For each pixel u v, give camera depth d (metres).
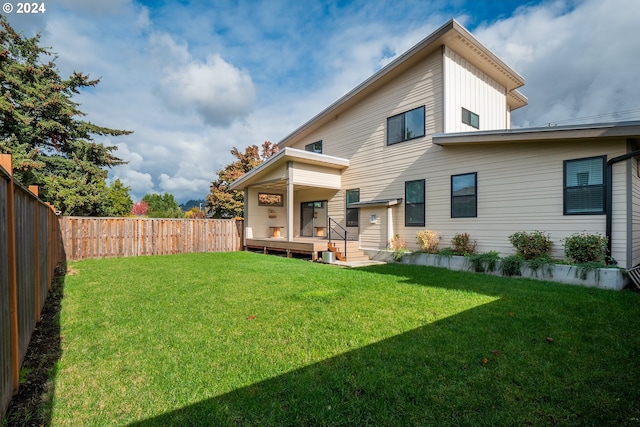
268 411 2.25
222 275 7.46
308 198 14.95
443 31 9.16
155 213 30.78
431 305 4.77
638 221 7.25
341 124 13.38
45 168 15.81
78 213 16.36
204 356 3.10
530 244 7.39
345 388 2.52
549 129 7.02
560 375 2.71
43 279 4.89
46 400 2.38
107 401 2.37
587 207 6.93
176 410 2.26
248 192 14.77
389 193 11.28
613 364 2.89
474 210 8.88
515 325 3.87
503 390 2.49
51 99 15.20
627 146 6.42
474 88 10.65
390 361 2.97
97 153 17.67
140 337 3.58
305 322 4.05
